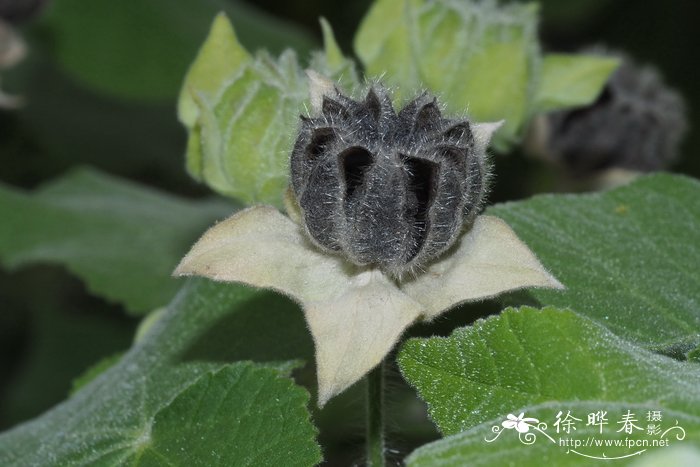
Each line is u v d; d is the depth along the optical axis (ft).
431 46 0.79
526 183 1.04
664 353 0.71
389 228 0.67
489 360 0.67
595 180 0.91
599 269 0.74
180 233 0.97
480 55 0.79
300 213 0.69
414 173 0.67
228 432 0.70
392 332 0.67
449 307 0.68
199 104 0.74
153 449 0.71
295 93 0.74
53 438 0.75
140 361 0.76
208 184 0.75
